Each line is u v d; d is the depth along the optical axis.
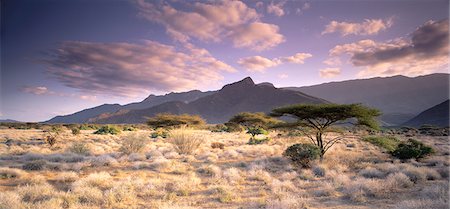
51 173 13.71
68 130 62.59
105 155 19.39
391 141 20.09
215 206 8.96
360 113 17.31
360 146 30.33
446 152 23.23
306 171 14.61
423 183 12.05
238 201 9.52
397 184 11.26
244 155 23.12
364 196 9.81
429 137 46.53
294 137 38.97
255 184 12.30
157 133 47.00
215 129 78.38
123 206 8.80
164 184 11.39
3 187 10.89
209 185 11.95
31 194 9.40
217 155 22.55
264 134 53.25
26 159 17.81
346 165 16.80
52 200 8.63
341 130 20.16
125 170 15.07
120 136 44.62
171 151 24.80
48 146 27.12
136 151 22.56
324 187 10.98
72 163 16.52
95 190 9.88
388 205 8.72
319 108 17.70
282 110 19.28
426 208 7.71
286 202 8.55
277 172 15.35
